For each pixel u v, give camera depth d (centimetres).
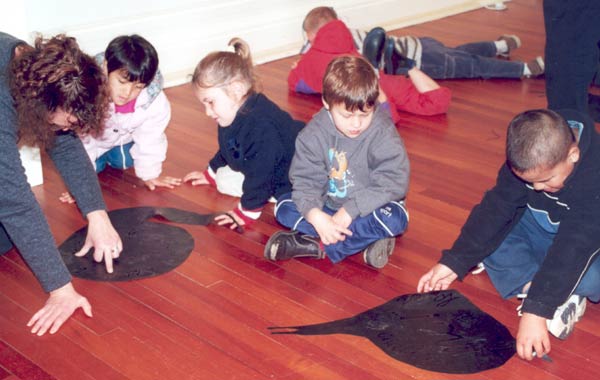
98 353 187
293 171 229
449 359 188
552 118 175
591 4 263
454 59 391
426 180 280
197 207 257
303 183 229
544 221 204
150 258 226
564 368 187
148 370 181
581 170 185
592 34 268
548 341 183
